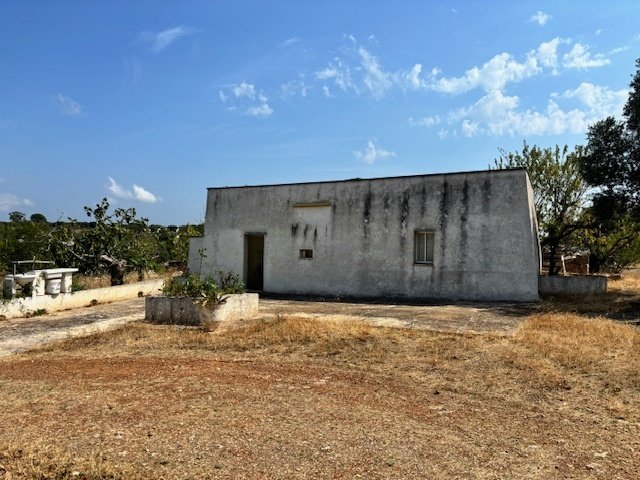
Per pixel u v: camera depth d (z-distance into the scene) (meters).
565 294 14.65
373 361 6.98
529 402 5.28
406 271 14.94
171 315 10.28
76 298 13.16
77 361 7.17
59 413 4.89
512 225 13.69
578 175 19.80
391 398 5.41
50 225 17.88
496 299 13.75
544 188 20.83
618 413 4.92
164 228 23.98
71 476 3.51
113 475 3.53
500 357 7.04
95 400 5.31
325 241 16.14
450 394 5.55
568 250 22.55
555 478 3.57
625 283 18.34
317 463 3.76
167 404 5.16
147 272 19.28
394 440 4.23
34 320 11.02
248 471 3.62
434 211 14.66
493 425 4.62
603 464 3.80
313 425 4.57
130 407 5.07
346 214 15.89
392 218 15.23
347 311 11.96
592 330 8.66
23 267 16.27
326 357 7.26
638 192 14.91
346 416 4.82
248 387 5.80
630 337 8.07
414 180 15.00
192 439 4.21
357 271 15.62
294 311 12.03
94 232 16.91
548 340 7.93
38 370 6.67
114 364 6.95
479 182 14.17
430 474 3.60
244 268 17.52
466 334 8.63
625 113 14.68
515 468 3.72
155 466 3.68
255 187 17.41
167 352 7.68
